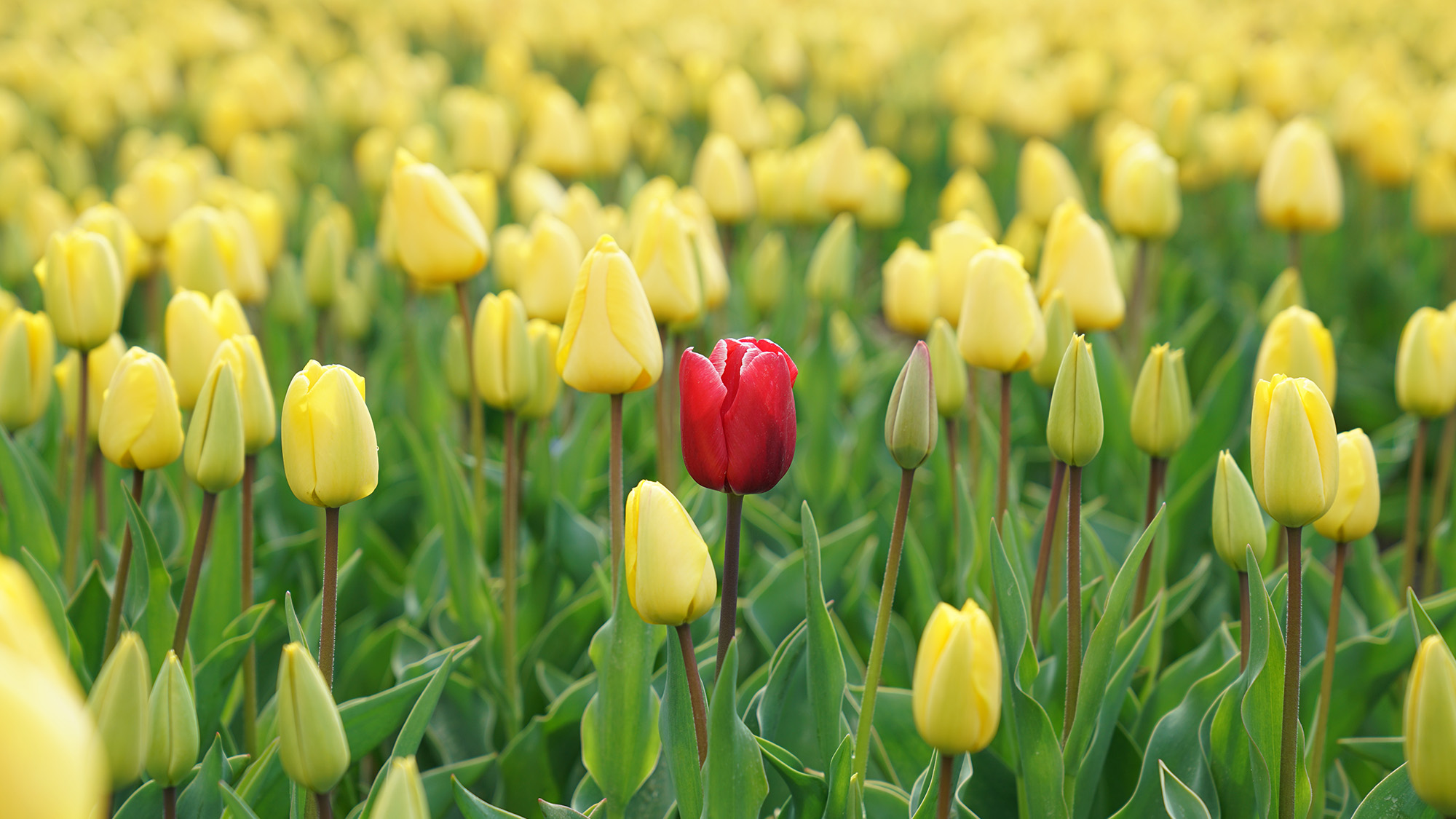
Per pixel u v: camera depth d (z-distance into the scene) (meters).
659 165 3.82
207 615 1.60
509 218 3.19
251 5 6.13
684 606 1.36
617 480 1.46
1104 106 4.36
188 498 1.71
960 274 1.69
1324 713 1.50
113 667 1.33
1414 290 3.06
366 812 1.40
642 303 1.44
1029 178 2.32
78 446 1.60
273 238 2.10
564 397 1.92
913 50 5.32
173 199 2.02
